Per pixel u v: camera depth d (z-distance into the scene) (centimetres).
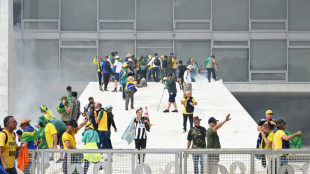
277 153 3177
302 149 3178
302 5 8544
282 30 8556
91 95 7056
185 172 3177
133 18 8638
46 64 8500
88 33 8581
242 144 4997
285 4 8550
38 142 3509
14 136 2953
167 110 6241
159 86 7706
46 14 8525
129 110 6259
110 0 8612
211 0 8612
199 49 8625
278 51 8569
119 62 7269
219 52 8600
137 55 8625
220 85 7806
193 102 5338
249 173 3181
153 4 8638
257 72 8575
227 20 8606
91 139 3694
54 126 3850
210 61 8088
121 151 3212
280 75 8556
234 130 5566
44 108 4341
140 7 8638
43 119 3856
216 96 7100
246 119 6006
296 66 8550
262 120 3784
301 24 8550
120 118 5931
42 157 3256
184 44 8625
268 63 8569
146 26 8625
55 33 8531
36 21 8500
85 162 3253
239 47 8581
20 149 3203
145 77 7925
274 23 8569
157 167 3231
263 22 8575
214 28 8612
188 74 6525
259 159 3200
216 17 8612
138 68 7950
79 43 8569
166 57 8050
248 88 8531
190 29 8612
